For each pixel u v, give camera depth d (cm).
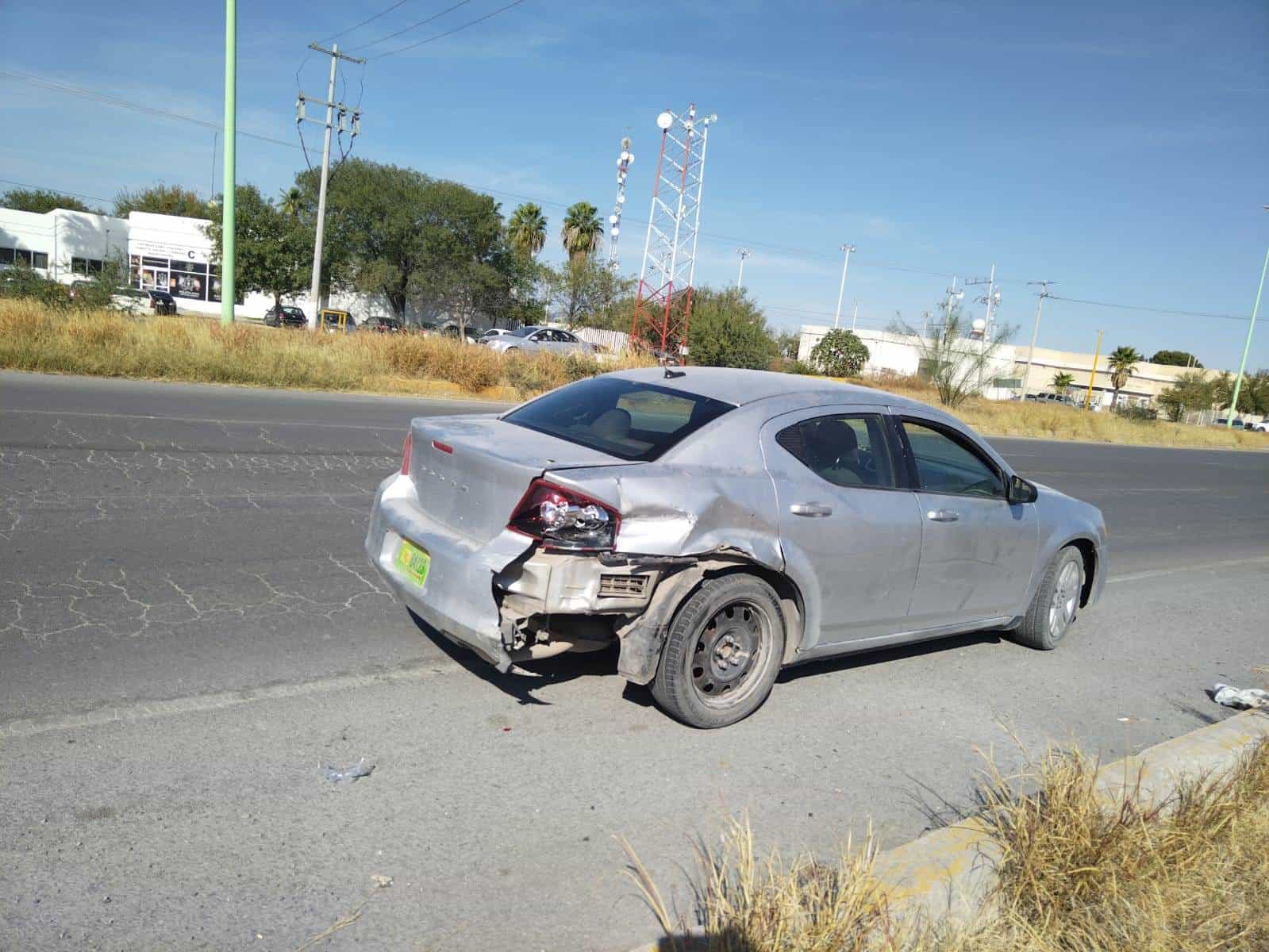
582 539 363
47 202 7619
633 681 418
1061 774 323
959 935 252
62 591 513
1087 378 10106
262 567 600
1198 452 3753
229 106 2298
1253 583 928
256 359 1953
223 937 250
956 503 499
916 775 395
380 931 259
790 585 428
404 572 418
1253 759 378
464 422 459
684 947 246
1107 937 263
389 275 5700
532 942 261
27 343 1678
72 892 261
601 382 491
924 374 4150
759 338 4816
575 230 6894
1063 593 595
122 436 1016
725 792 362
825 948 233
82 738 352
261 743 364
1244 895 292
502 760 370
